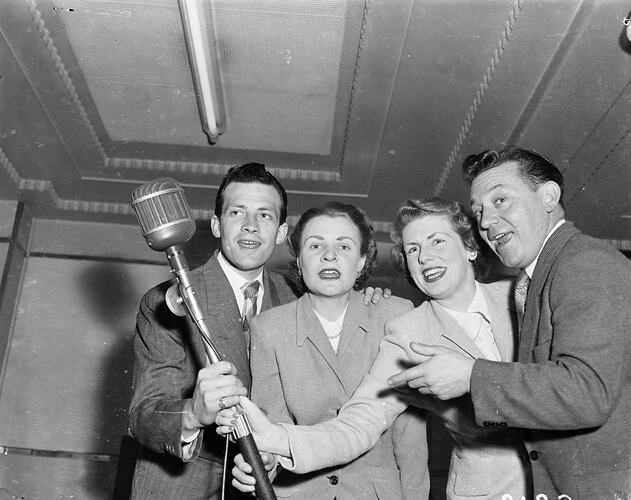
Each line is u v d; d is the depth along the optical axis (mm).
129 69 4812
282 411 2213
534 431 1845
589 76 4586
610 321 1668
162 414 2119
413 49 4449
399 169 5984
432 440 6066
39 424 6473
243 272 2656
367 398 2137
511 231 2051
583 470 1729
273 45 4457
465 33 4281
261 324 2316
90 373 6684
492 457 2098
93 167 6258
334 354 2246
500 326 2209
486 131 5273
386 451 2217
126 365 6746
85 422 6504
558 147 5434
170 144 5875
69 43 4547
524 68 4551
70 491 6293
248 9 4125
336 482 2100
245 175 2650
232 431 1582
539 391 1624
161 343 2377
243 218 2588
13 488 6250
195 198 6707
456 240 2279
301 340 2248
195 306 1583
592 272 1742
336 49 4488
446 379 1709
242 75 4801
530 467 2043
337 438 2014
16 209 6785
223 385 1564
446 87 4828
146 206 1545
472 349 2166
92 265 7059
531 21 4121
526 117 5059
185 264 1578
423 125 5316
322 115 5332
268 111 5312
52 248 7070
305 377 2215
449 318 2223
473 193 2158
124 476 4719
